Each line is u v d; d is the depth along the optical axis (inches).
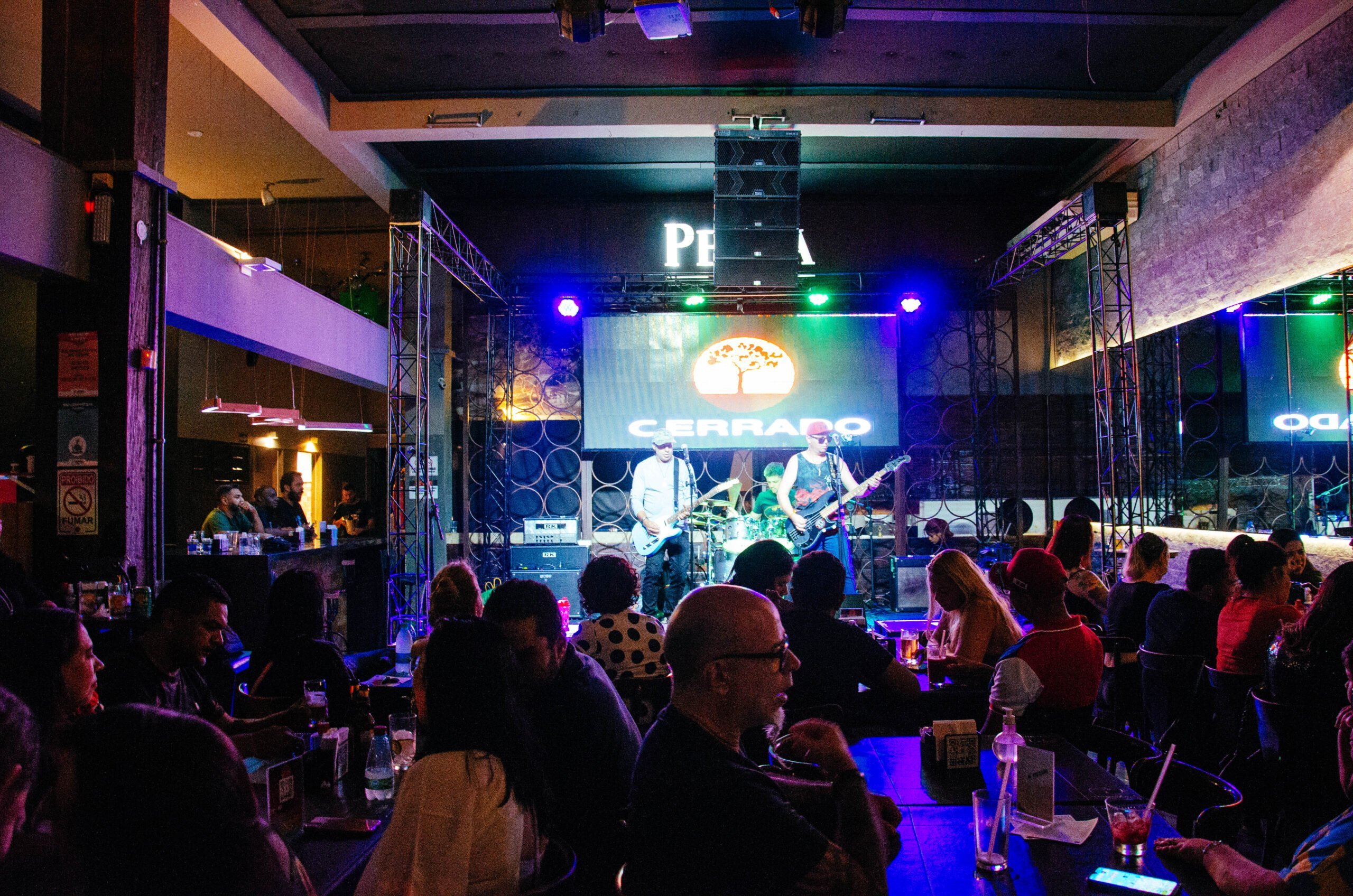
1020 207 410.9
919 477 403.2
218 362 391.9
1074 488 398.9
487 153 358.9
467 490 404.8
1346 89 230.1
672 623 61.7
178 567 250.2
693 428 388.2
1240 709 137.9
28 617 82.0
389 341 310.0
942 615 172.2
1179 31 262.5
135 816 41.6
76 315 192.4
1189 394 311.0
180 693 111.9
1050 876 70.4
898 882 69.9
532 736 69.2
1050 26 259.8
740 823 55.4
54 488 191.3
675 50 275.1
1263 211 266.7
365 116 305.6
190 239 224.1
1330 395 242.5
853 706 121.7
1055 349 405.7
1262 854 130.9
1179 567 309.6
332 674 123.8
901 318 398.0
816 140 346.6
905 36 265.7
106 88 194.7
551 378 410.6
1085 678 113.2
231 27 239.9
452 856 61.9
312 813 91.2
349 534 410.3
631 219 409.7
